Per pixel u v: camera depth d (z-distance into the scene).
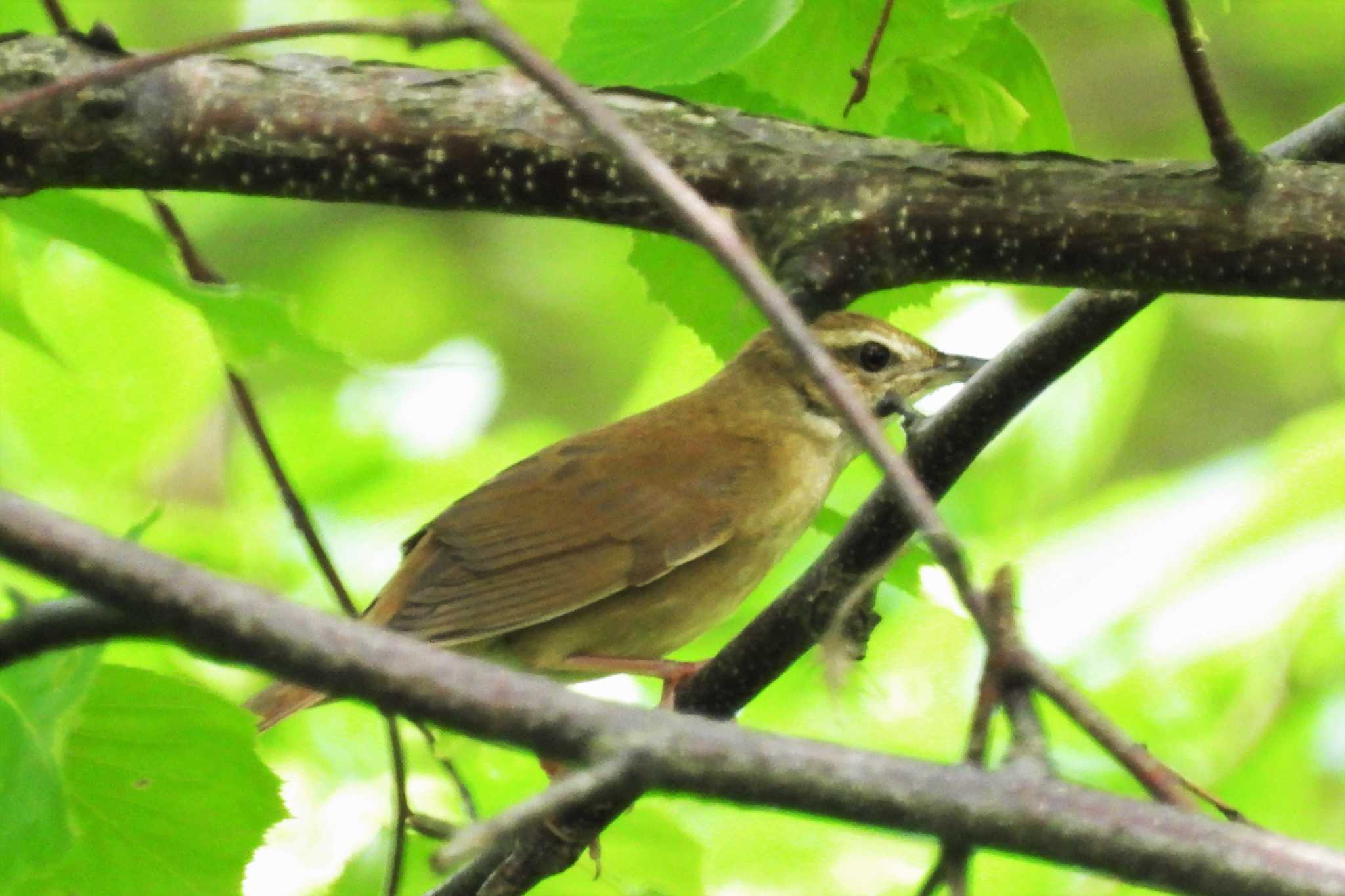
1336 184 7.14
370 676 4.96
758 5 7.43
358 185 7.46
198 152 7.39
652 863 10.36
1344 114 7.98
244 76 7.44
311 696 9.27
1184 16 6.77
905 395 12.18
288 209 22.56
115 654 10.38
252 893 10.44
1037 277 7.37
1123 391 14.86
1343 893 4.46
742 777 4.75
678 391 14.03
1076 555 13.51
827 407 11.91
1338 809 13.70
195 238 22.11
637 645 11.05
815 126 7.76
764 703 12.41
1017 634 4.66
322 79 7.46
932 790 4.68
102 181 7.46
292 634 4.99
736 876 12.09
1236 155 7.06
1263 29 21.44
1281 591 13.06
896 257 7.35
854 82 9.34
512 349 22.42
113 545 5.02
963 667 12.84
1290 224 7.12
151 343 11.09
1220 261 7.19
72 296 10.84
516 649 10.77
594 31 7.52
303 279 22.41
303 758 11.01
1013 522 14.51
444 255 22.88
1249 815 13.46
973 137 9.59
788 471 11.56
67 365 10.32
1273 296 7.30
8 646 5.43
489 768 10.90
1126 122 21.41
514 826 4.47
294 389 15.11
